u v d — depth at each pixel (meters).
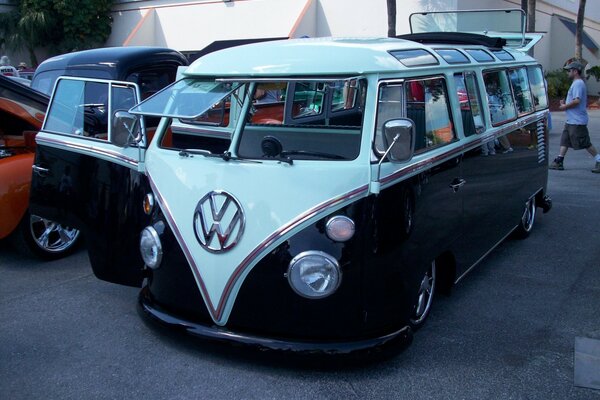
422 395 3.94
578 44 24.81
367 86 4.07
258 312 4.05
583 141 11.09
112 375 4.16
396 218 4.05
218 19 21.73
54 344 4.61
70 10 24.00
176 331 4.29
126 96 5.21
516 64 6.67
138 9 24.03
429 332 4.86
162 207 4.40
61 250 6.56
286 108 4.93
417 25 8.76
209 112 5.10
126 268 4.93
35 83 8.81
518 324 5.02
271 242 3.94
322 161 4.01
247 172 4.07
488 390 4.01
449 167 4.74
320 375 4.14
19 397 3.90
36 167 5.54
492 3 19.62
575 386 4.07
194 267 4.21
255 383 4.05
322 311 3.96
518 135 6.51
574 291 5.74
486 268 6.37
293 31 18.28
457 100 5.02
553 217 8.29
